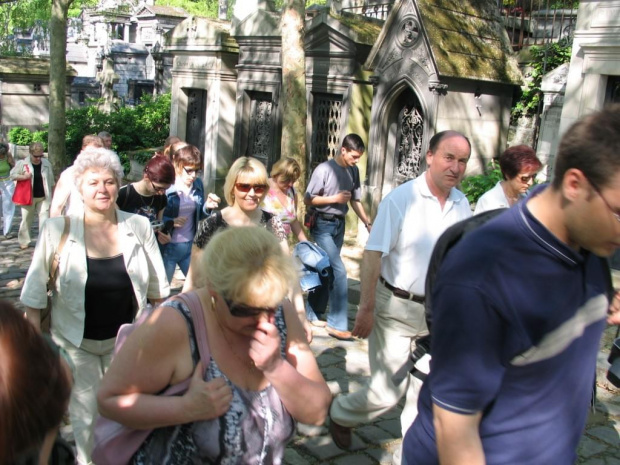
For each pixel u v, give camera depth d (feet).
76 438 11.24
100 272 11.10
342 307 20.20
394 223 11.72
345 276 20.36
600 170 5.11
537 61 31.60
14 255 31.81
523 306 5.66
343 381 17.21
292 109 26.55
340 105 34.99
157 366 6.56
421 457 6.75
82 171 11.09
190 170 18.88
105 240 11.33
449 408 5.83
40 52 136.67
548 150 29.45
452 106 29.25
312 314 21.24
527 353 5.76
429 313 6.86
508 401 5.95
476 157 30.89
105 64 86.74
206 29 44.75
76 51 146.30
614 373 7.91
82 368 11.16
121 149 64.23
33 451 4.50
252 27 40.50
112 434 6.77
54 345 5.07
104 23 130.82
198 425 6.55
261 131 41.81
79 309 11.00
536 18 35.29
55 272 11.08
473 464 5.82
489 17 31.91
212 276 6.39
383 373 12.16
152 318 6.66
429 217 11.75
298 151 26.68
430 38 28.30
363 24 35.42
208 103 45.62
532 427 5.96
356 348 19.60
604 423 15.25
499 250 5.73
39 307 11.01
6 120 82.69
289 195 18.79
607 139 5.10
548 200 5.68
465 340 5.72
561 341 5.81
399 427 14.56
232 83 45.21
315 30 34.83
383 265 12.12
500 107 31.48
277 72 39.47
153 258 12.01
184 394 6.59
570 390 6.08
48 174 33.45
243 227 6.65
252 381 6.89
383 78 30.89
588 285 5.95
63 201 15.97
